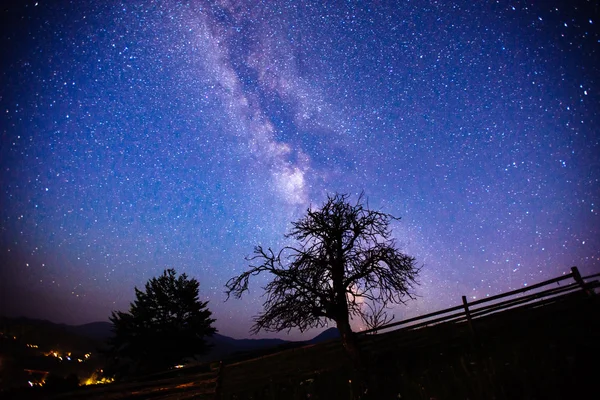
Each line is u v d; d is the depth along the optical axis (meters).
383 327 12.11
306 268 11.66
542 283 11.74
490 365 5.32
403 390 5.75
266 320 11.69
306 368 10.93
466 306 11.68
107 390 11.57
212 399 9.78
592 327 8.01
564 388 4.61
